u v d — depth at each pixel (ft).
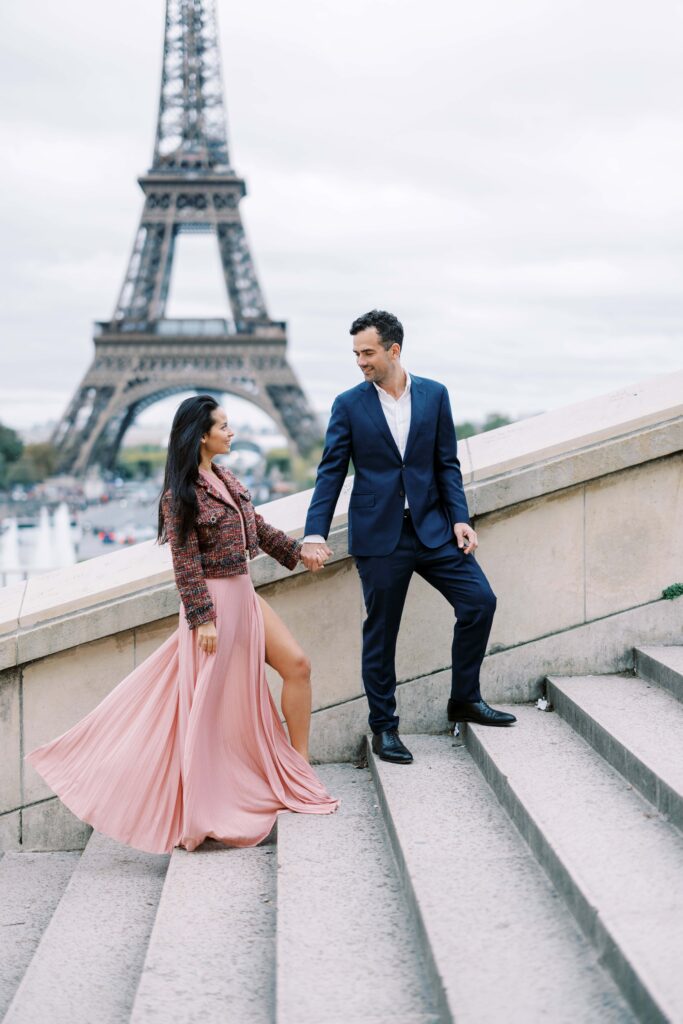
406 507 14.55
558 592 17.10
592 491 16.94
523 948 9.77
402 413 14.61
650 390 18.40
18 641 16.72
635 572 17.13
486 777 14.39
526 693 17.19
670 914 9.50
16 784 17.22
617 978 8.98
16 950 13.30
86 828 17.30
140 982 10.69
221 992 10.47
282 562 15.33
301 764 15.08
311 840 13.53
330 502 14.75
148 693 14.61
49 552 164.35
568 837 11.32
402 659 17.02
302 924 11.19
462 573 14.66
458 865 11.66
